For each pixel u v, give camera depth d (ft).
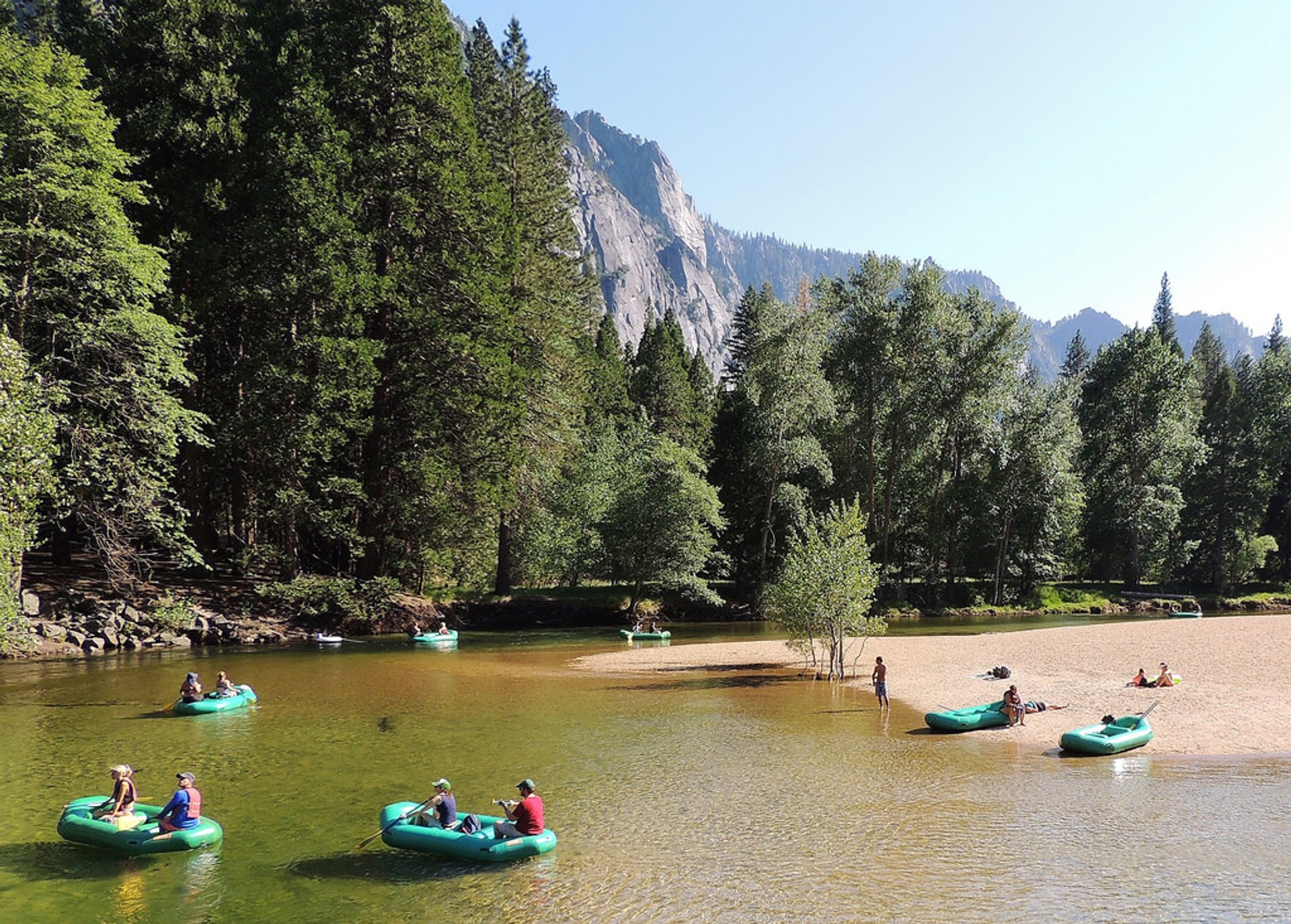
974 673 90.79
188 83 123.24
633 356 344.08
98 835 38.99
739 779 51.26
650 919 31.81
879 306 189.26
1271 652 93.56
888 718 70.13
